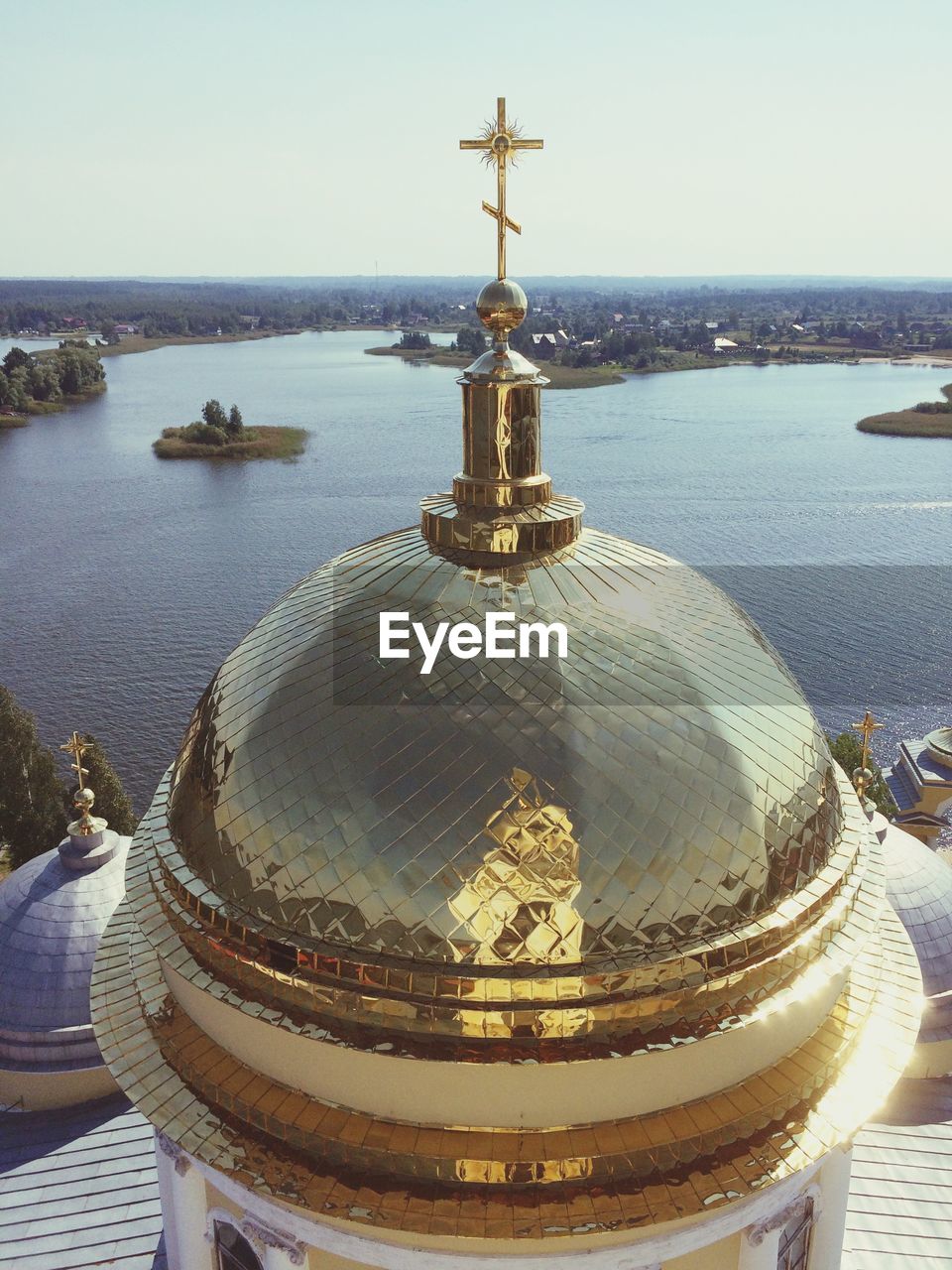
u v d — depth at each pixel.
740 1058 13.60
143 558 94.00
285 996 12.93
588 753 13.12
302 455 139.62
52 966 26.09
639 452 137.88
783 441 146.88
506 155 15.82
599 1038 12.36
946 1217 21.69
